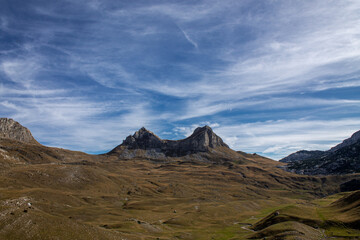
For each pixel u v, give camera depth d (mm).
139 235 84312
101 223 100875
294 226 90312
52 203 123188
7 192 122062
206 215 146750
